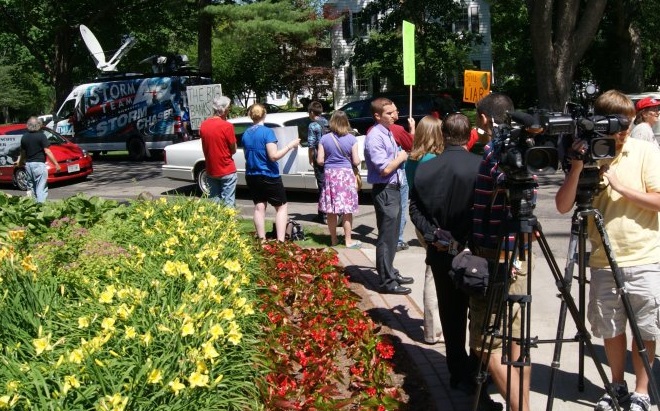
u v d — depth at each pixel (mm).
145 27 32250
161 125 22172
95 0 30000
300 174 12672
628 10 23953
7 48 42531
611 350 4074
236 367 3504
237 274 4863
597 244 3943
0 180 17016
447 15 28141
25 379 3072
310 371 4266
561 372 4707
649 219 3857
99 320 3723
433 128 5551
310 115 10688
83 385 3057
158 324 3566
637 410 3936
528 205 3309
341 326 5168
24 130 17031
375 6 28484
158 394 3012
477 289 3658
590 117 3420
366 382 4297
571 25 17656
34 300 3971
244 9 25000
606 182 3857
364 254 8227
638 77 24859
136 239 6000
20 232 5535
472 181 4117
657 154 3826
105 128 22797
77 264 4812
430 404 4348
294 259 6684
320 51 42281
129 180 17500
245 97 41031
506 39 39344
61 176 16750
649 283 3822
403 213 8367
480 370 3527
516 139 3264
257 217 8203
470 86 10031
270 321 4758
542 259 7836
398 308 6141
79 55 32781
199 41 27641
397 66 28188
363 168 12172
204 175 13781
